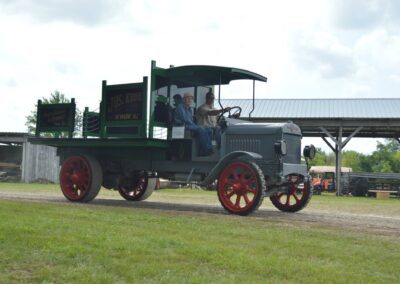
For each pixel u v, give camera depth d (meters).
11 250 4.89
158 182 21.78
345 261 4.98
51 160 32.88
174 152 10.63
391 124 24.97
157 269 4.35
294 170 9.66
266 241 5.91
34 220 6.76
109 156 11.51
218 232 6.45
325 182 32.22
